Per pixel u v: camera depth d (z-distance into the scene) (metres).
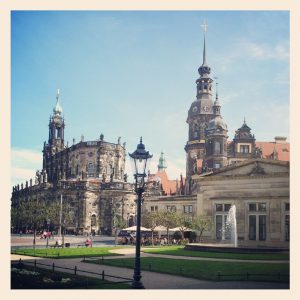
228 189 69.56
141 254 57.25
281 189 65.19
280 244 62.97
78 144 161.12
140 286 28.41
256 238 66.31
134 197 148.62
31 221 131.12
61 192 144.75
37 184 158.88
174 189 159.88
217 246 60.50
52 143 183.50
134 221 145.38
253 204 67.38
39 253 58.59
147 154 28.02
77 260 49.81
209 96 168.25
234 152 137.50
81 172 158.38
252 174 67.62
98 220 145.50
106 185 147.25
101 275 36.97
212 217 70.75
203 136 163.12
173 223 86.94
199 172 141.00
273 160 65.94
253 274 34.66
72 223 141.88
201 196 72.56
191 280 34.47
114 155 161.12
